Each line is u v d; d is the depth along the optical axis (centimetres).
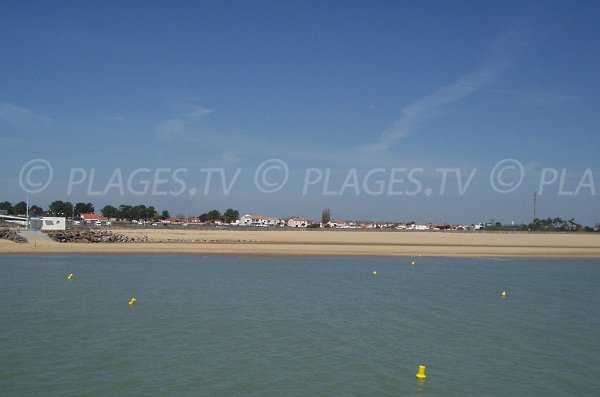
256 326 2677
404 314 3073
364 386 1808
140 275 4731
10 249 7294
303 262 6353
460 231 16562
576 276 5325
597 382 1916
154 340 2367
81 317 2839
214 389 1748
